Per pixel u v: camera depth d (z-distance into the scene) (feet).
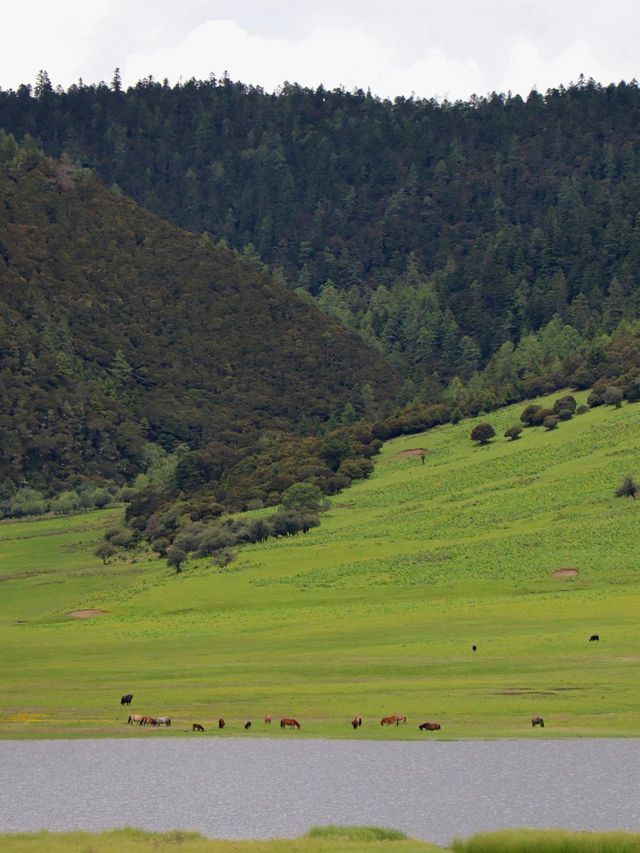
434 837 352.49
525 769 419.33
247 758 447.42
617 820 365.20
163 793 404.98
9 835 341.00
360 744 462.19
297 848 320.09
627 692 532.32
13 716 531.09
